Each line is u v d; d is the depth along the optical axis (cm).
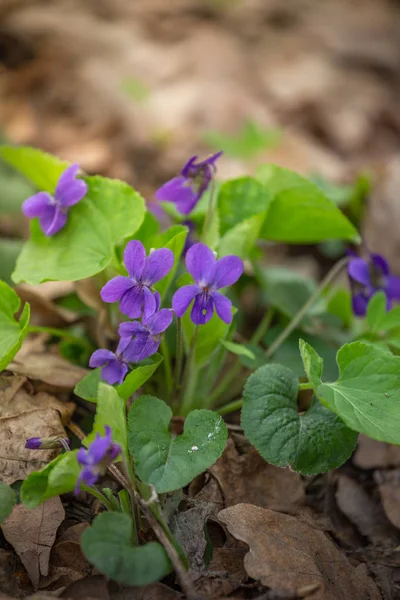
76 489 30
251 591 32
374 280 40
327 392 32
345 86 75
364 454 38
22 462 34
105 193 36
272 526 33
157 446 32
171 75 71
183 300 32
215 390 37
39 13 74
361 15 93
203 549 33
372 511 36
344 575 33
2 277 41
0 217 46
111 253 35
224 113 66
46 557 32
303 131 68
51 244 36
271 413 33
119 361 32
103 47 72
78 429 35
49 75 66
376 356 33
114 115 62
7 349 35
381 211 50
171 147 60
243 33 83
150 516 31
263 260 52
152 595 32
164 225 42
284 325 41
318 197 38
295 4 92
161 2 84
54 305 41
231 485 35
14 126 59
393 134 72
